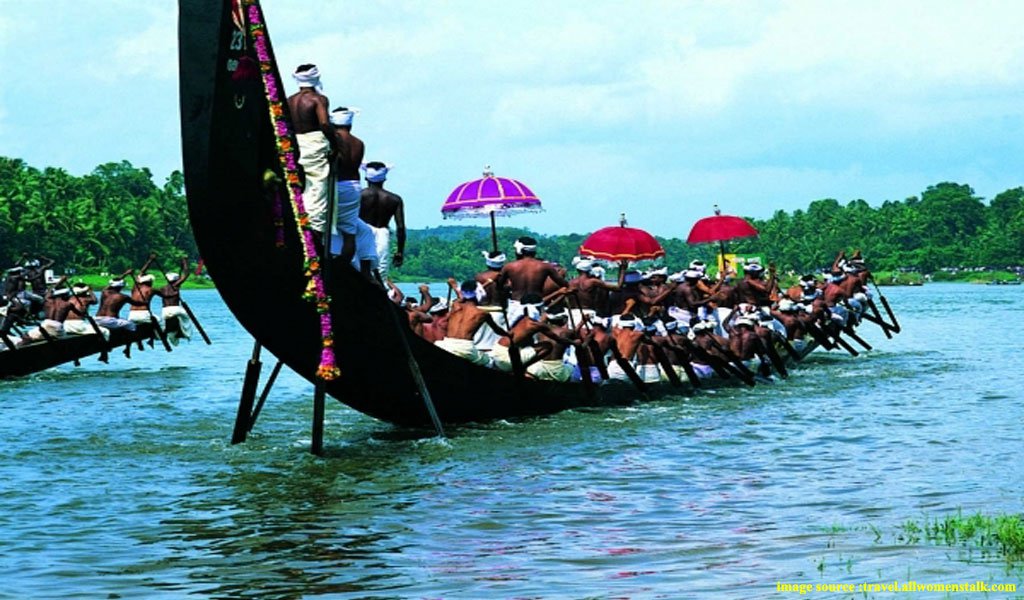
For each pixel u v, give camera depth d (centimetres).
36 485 1255
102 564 943
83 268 13325
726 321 2317
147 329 2850
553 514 1097
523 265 1855
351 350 1488
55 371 2736
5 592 870
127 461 1403
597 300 2112
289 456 1430
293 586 880
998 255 17962
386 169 1717
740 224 2688
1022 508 1071
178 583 891
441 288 15475
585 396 1830
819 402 1922
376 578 897
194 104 1270
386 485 1242
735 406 1872
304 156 1388
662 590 849
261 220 1343
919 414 1747
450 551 971
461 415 1653
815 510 1088
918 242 18812
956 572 866
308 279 1376
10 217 12344
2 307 2762
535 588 863
